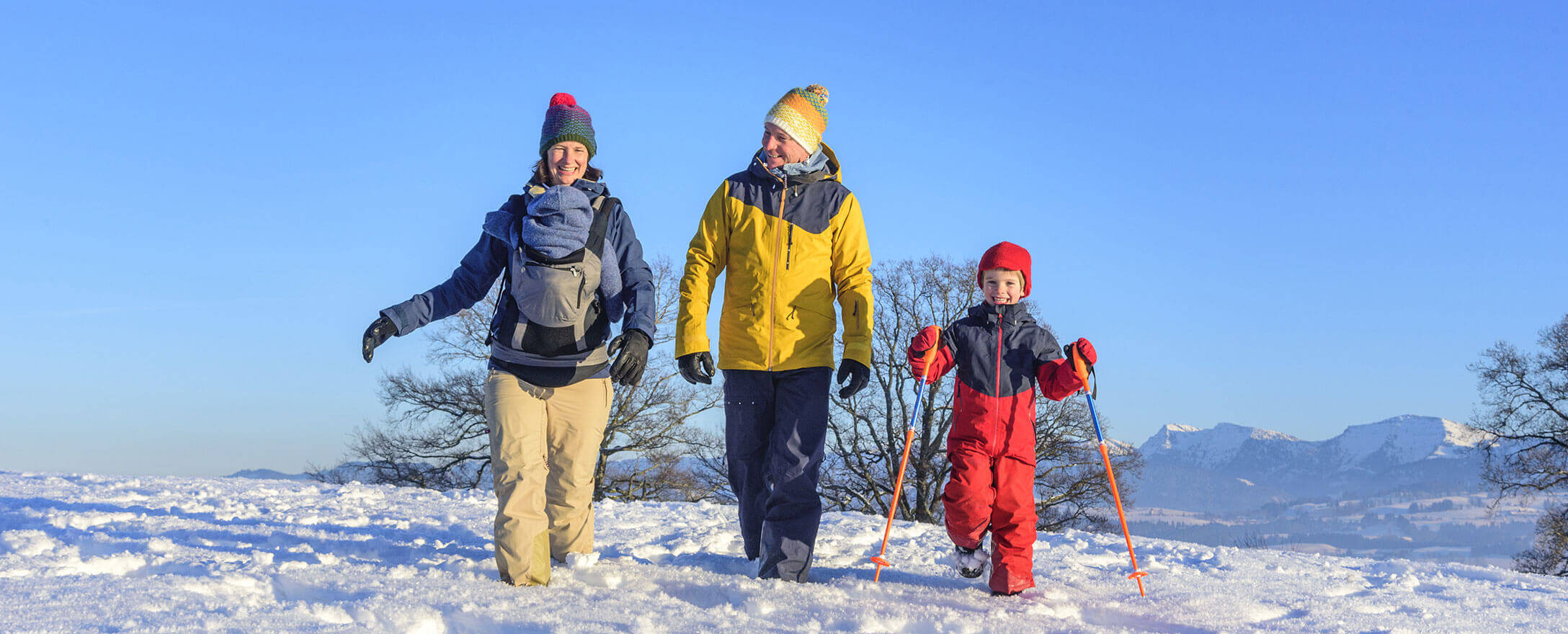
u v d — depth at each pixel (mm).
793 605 3078
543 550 3275
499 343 3295
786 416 3762
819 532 5574
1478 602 3992
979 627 2820
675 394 22984
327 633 2357
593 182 3506
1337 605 3699
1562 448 23547
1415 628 3277
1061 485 21922
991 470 3713
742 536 4531
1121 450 21625
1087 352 3619
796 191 3875
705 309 3857
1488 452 24453
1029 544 3641
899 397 22594
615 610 2822
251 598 2842
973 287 22734
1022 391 3748
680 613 2834
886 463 22469
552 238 3197
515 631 2502
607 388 3596
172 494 7137
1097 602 3533
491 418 3312
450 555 3953
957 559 3928
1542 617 3684
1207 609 3479
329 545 4219
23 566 3207
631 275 3441
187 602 2676
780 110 3846
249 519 5445
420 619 2527
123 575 3252
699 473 23781
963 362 3803
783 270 3787
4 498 6055
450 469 23922
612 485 23234
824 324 3820
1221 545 6039
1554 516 23594
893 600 3316
